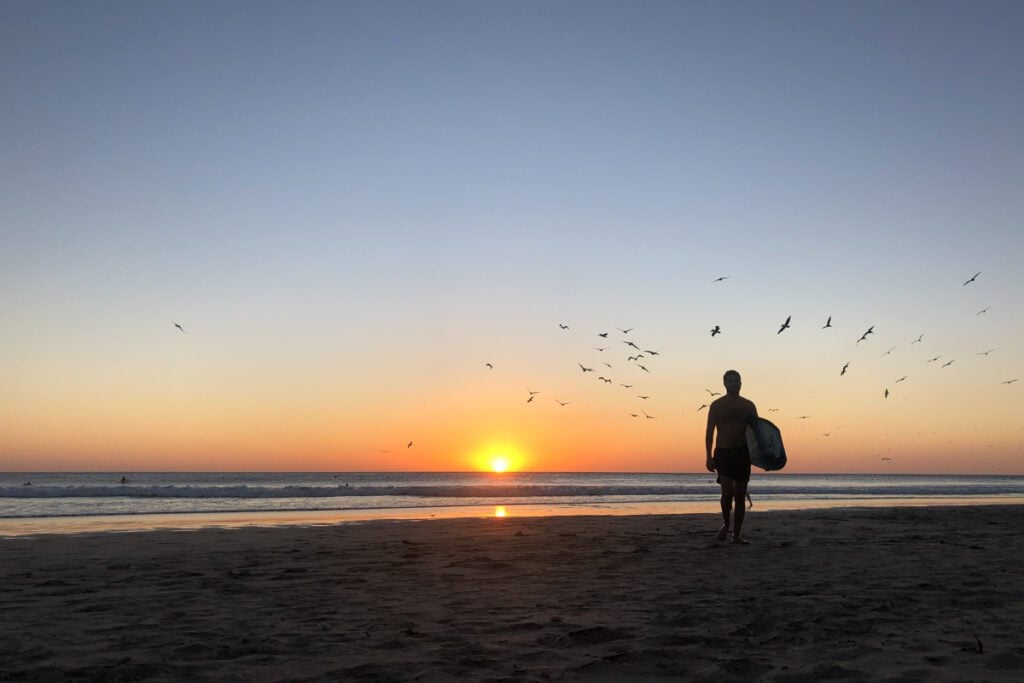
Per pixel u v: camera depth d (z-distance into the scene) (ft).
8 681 11.78
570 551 29.40
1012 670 12.05
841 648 13.64
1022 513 55.16
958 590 20.17
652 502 98.17
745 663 12.41
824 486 237.66
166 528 46.11
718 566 25.02
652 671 12.19
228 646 14.01
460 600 18.89
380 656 13.26
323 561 27.09
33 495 115.65
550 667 12.46
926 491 182.70
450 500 104.01
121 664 12.73
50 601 19.20
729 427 31.58
